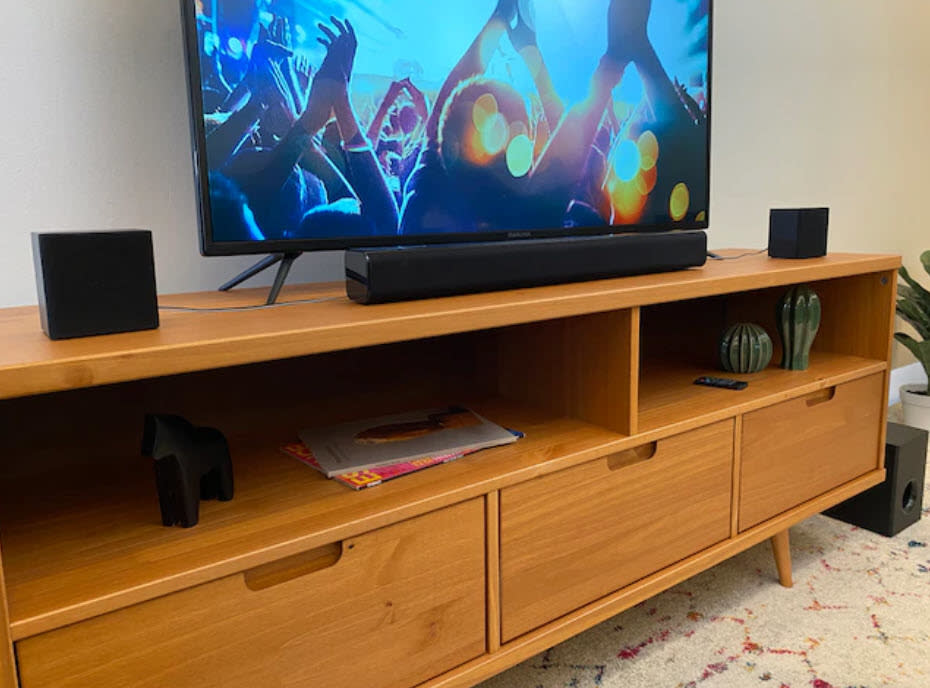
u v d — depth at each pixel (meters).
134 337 0.73
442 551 0.90
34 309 0.96
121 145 1.06
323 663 0.81
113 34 1.03
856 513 1.69
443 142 1.13
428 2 1.08
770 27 2.00
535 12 1.20
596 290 1.03
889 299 1.54
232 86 0.93
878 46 2.41
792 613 1.33
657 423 1.14
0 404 0.95
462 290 0.99
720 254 1.66
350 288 0.95
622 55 1.33
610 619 1.32
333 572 0.80
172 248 1.12
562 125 1.27
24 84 0.97
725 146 1.93
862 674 1.15
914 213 2.77
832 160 2.31
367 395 1.28
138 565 0.72
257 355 0.74
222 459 0.86
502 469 0.96
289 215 0.99
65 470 1.00
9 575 0.70
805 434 1.39
